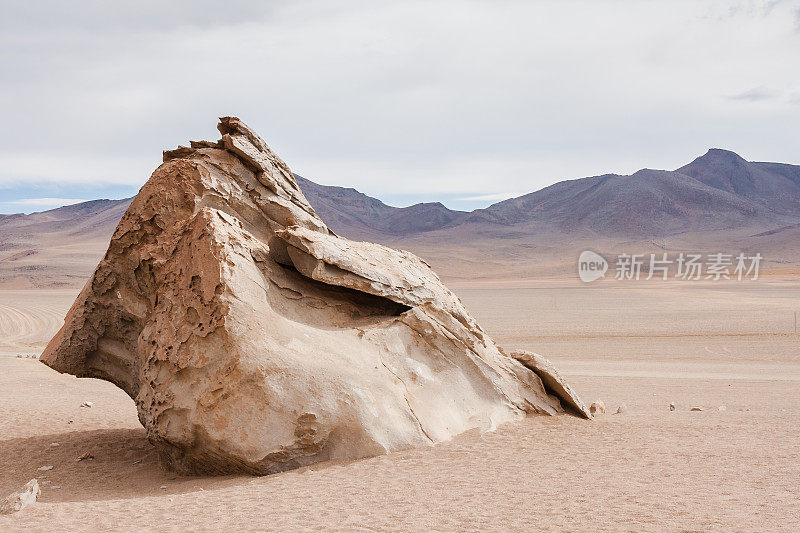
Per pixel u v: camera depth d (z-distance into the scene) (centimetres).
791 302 5581
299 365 1018
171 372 1067
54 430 1448
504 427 1216
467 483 863
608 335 3716
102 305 1298
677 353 3006
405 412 1073
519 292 8031
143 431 1459
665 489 812
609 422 1320
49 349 1312
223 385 987
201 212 1133
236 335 1004
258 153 1323
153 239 1246
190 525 696
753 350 3023
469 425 1175
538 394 1377
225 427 979
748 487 819
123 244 1270
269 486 884
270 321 1055
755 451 1052
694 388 2061
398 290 1234
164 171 1268
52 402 1825
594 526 655
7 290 10225
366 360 1109
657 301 6006
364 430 1009
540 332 3944
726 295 6525
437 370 1212
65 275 12162
